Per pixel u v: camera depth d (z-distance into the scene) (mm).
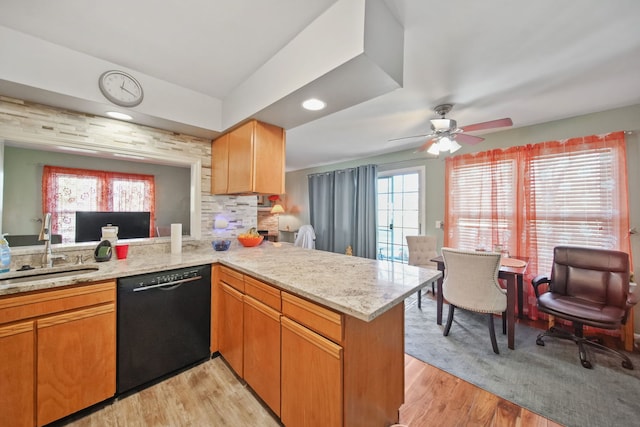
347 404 1107
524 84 2092
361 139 3727
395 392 1455
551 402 1647
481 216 3408
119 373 1606
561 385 1808
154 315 1741
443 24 1432
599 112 2635
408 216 4457
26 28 1461
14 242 2008
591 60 1759
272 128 2256
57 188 3297
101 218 2861
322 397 1151
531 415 1545
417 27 1454
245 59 1777
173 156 2387
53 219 3260
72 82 1649
